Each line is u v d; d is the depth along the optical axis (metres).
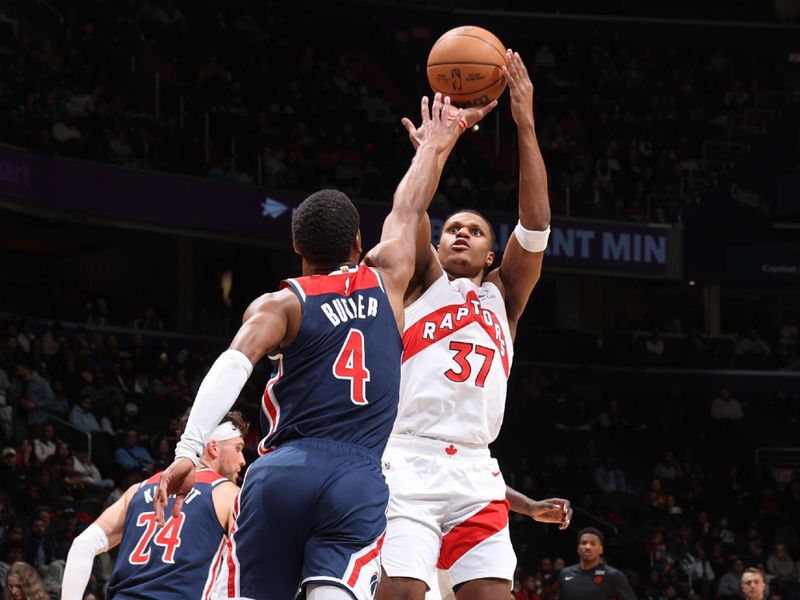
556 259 24.11
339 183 23.25
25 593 6.64
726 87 28.81
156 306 23.77
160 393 18.73
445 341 4.47
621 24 29.81
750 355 26.06
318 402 3.49
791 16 30.33
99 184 19.72
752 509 22.14
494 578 4.41
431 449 4.42
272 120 24.66
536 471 22.28
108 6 23.75
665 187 26.22
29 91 19.34
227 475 5.33
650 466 23.25
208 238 21.36
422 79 27.70
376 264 3.79
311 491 3.39
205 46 25.17
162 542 4.94
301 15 27.69
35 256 23.86
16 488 14.06
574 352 25.33
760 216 26.42
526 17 29.61
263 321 3.44
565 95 27.95
